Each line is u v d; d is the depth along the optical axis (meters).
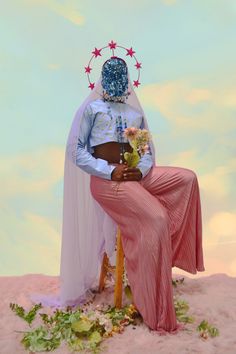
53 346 2.59
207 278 3.80
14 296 3.43
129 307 2.95
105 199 2.98
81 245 3.39
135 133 2.94
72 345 2.58
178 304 3.09
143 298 2.77
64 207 3.23
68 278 3.21
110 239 3.30
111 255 3.30
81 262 3.34
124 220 2.90
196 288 3.55
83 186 3.36
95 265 3.48
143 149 2.99
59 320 2.84
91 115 3.09
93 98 3.23
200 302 3.21
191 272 3.16
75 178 3.26
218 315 2.99
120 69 3.13
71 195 3.23
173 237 3.13
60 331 2.71
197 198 3.11
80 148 3.05
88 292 3.46
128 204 2.84
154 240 2.73
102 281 3.45
